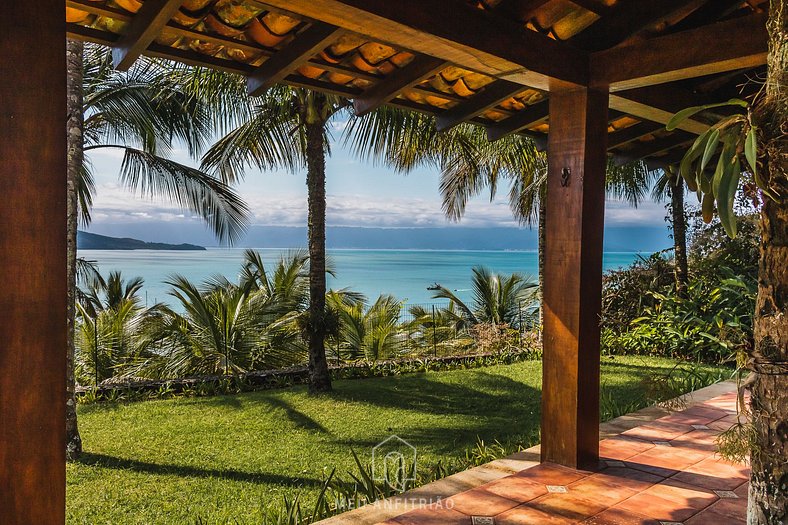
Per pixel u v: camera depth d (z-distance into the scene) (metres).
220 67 2.81
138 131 8.47
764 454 1.57
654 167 5.55
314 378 7.01
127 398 6.71
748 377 1.63
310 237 7.13
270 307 8.66
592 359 3.10
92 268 10.50
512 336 10.13
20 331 1.46
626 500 2.73
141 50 2.32
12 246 1.45
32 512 1.48
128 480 4.16
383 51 2.80
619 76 2.82
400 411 6.09
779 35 1.51
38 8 1.49
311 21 2.42
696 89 3.62
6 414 1.45
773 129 1.48
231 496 3.81
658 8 2.80
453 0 2.36
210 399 6.68
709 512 2.61
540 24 2.86
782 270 1.52
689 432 3.88
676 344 8.03
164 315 8.53
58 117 1.51
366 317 9.82
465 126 7.98
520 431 5.25
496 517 2.55
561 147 3.07
